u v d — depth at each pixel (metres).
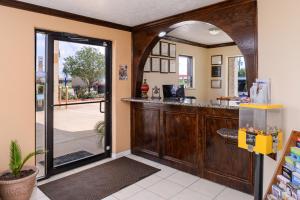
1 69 2.64
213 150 2.98
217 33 5.15
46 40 3.08
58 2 2.81
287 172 1.74
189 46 6.27
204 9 3.02
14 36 2.72
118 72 3.88
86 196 2.63
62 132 3.35
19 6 2.74
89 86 3.63
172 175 3.21
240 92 6.55
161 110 3.59
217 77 6.87
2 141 2.67
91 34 3.48
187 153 3.28
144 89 4.07
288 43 1.89
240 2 2.68
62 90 3.29
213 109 2.94
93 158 3.71
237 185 2.77
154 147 3.75
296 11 1.81
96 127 3.80
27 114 2.86
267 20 2.17
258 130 1.84
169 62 5.56
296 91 1.83
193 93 6.47
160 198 2.60
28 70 2.85
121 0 2.76
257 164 1.90
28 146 2.87
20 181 2.25
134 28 4.00
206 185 2.91
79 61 3.47
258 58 2.36
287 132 1.91
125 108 4.05
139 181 3.03
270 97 2.09
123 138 4.05
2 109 2.66
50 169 3.17
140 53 3.96
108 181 3.02
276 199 1.80
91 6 2.96
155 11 3.19
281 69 1.97
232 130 2.65
